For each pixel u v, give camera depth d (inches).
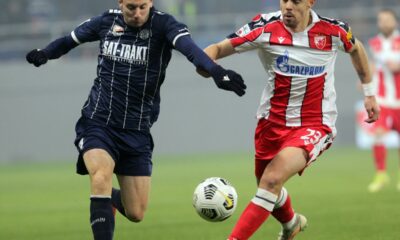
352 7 3836.1
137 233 1344.7
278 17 1008.9
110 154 981.8
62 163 3440.0
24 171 3058.6
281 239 1131.3
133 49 980.6
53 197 2078.0
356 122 3754.9
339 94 3772.1
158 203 1831.9
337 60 3762.3
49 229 1453.0
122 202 1051.3
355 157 3174.2
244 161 3078.2
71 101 3703.3
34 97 3683.6
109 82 993.5
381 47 2080.5
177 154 3710.6
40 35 3769.7
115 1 3897.6
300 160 966.4
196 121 3759.8
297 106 1010.1
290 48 997.8
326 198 1803.6
